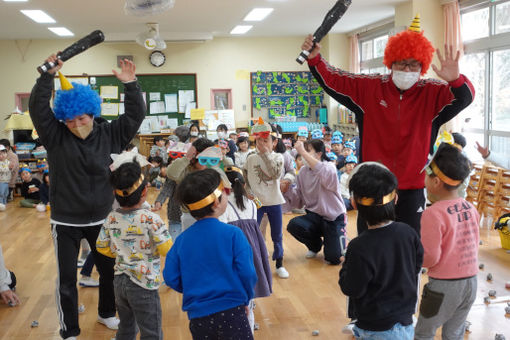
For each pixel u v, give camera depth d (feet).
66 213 9.30
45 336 10.50
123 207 8.06
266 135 12.86
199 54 38.04
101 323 10.98
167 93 37.91
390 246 6.08
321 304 11.84
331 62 37.17
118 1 23.26
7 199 28.07
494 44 23.09
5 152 26.45
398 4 26.53
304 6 26.08
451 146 7.02
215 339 6.43
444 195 7.02
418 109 8.32
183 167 10.87
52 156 9.24
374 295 6.13
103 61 36.91
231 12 27.50
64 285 9.41
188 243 6.56
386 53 8.21
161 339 8.23
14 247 17.83
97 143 9.43
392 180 6.19
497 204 18.02
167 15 27.96
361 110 8.73
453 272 6.93
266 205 13.29
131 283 7.94
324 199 14.66
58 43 36.09
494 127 23.98
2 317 11.51
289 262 15.24
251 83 38.63
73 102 8.79
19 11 25.16
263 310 11.56
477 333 9.91
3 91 35.91
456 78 7.75
